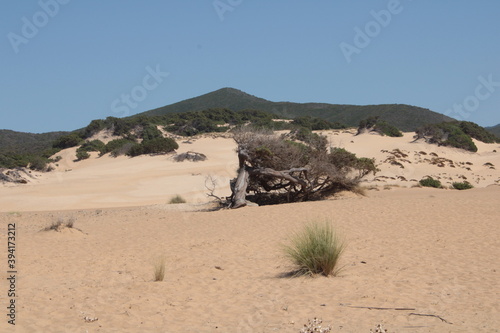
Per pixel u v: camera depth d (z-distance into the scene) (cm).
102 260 1253
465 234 1370
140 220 2155
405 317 673
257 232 1619
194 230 1767
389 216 1773
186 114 10756
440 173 4853
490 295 757
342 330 632
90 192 4028
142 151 6650
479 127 8181
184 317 736
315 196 2889
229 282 962
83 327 693
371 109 15525
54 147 8769
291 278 962
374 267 1016
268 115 11531
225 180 4525
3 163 6169
